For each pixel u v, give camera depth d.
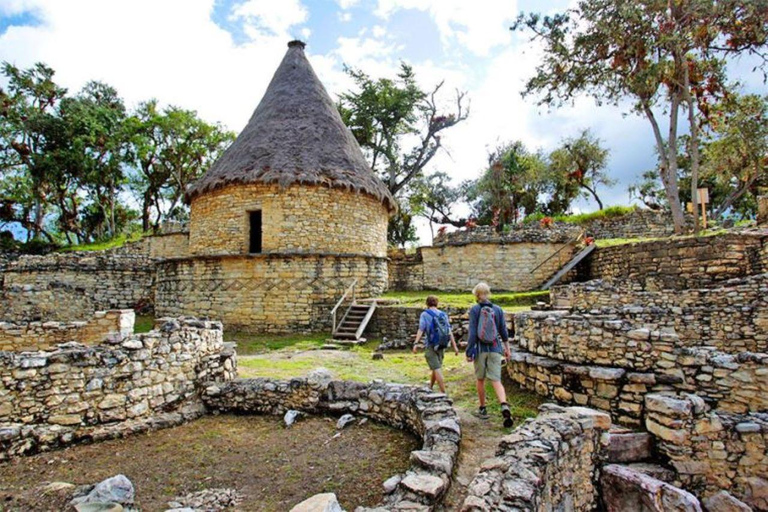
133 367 5.44
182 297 14.53
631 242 14.34
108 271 18.80
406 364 8.57
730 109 18.17
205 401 6.21
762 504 4.02
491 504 2.74
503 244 17.19
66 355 4.98
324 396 5.85
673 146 15.94
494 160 35.25
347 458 4.39
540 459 3.23
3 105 26.69
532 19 17.19
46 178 28.33
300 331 13.19
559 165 35.59
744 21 14.33
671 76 15.02
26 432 4.55
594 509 3.91
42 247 26.95
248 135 15.81
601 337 5.23
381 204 16.41
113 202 32.31
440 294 16.05
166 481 3.99
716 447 4.22
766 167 22.84
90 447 4.80
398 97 28.77
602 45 16.34
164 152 33.09
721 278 10.89
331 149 15.41
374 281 14.94
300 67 17.91
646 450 4.40
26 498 3.58
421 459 3.46
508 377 6.71
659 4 14.41
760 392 4.41
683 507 3.63
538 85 18.11
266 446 4.81
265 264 13.50
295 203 14.02
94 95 31.84
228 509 3.46
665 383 4.68
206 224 14.85
